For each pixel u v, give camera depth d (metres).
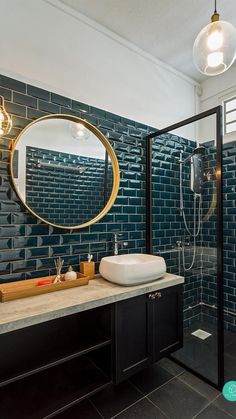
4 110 1.33
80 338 1.45
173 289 1.68
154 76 2.30
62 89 1.67
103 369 1.45
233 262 2.39
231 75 2.49
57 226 1.61
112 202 1.91
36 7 1.58
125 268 1.47
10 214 1.43
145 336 1.50
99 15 1.81
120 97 2.02
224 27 1.19
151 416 1.35
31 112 1.53
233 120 2.48
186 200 2.41
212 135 2.39
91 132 1.83
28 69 1.53
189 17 1.84
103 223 1.88
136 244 2.10
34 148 1.54
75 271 1.70
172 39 2.06
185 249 2.36
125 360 1.39
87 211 1.78
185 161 2.45
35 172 1.54
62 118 1.68
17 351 1.36
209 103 2.68
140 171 2.15
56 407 1.22
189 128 2.54
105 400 1.46
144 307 1.50
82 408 1.40
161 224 2.26
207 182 2.18
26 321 1.04
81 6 1.73
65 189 1.67
